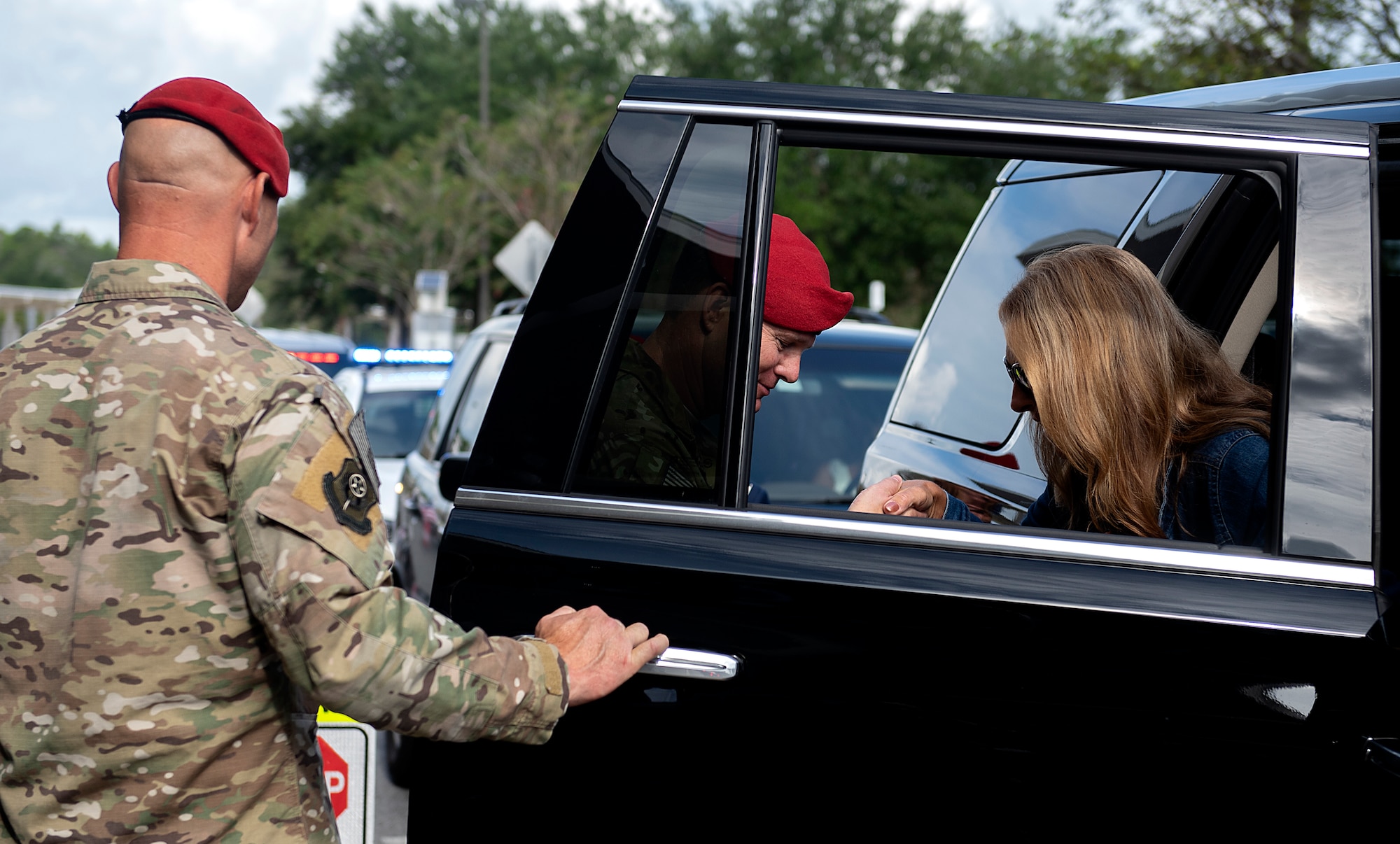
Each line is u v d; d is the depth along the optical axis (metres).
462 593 1.47
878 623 1.43
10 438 1.15
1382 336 1.60
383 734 4.09
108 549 1.13
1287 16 8.11
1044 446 1.83
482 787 1.46
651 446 1.51
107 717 1.13
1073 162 1.52
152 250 1.23
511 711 1.24
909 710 1.41
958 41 31.91
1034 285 1.75
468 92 52.31
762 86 1.55
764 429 4.25
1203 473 1.65
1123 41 9.21
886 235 28.48
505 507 1.50
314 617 1.12
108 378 1.16
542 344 1.52
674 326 1.52
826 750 1.42
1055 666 1.40
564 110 33.03
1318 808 1.38
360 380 7.61
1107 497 1.67
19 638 1.15
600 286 1.51
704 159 1.53
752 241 1.51
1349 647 1.38
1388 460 1.54
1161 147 1.48
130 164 1.24
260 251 1.33
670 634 1.44
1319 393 1.43
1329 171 1.47
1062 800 1.40
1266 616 1.40
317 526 1.14
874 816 1.42
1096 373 1.68
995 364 2.56
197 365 1.16
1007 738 1.41
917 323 29.92
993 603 1.42
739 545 1.47
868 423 4.29
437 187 38.56
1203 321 2.21
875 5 32.44
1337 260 1.44
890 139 1.51
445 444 4.15
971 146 1.50
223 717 1.17
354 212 42.19
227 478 1.14
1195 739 1.39
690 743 1.43
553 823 1.46
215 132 1.24
